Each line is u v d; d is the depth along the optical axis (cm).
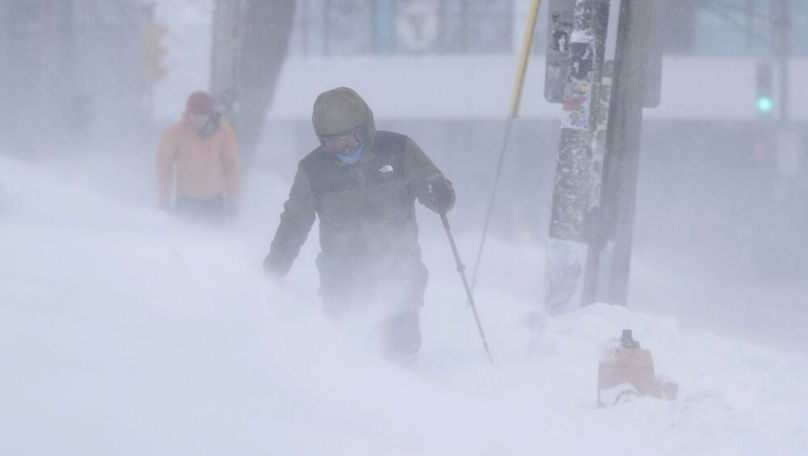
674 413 1741
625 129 3045
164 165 3788
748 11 12962
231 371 1348
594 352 2350
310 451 1138
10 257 1633
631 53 3033
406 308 2148
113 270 1641
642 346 2411
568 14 2848
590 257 3045
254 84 5728
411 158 2162
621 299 3056
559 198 2747
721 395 1825
